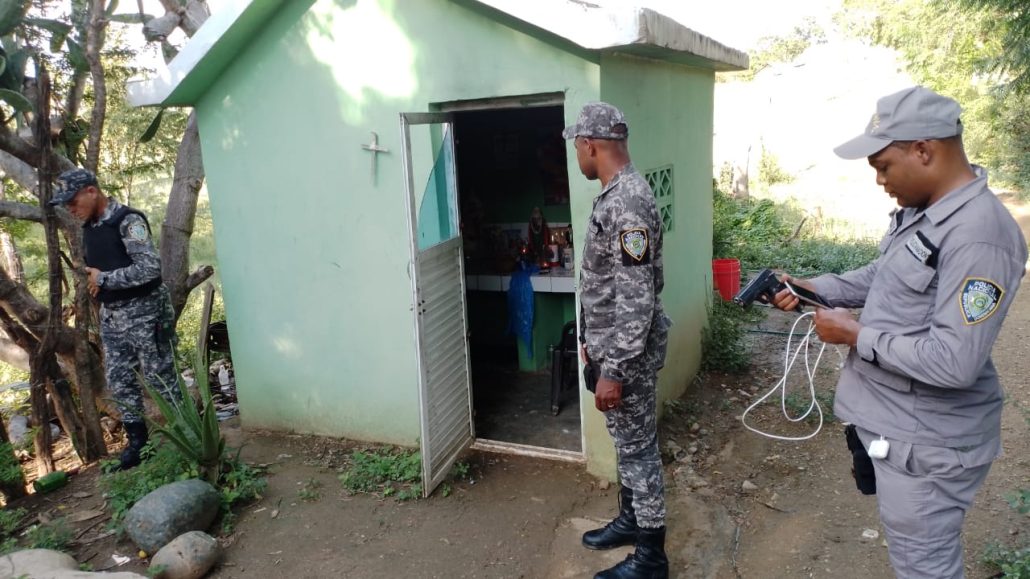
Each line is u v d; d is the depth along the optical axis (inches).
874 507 140.6
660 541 117.3
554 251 221.9
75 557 136.3
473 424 175.5
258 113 171.5
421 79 155.0
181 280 217.5
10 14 163.5
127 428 174.2
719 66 211.3
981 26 562.3
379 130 161.0
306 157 169.6
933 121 73.1
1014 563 106.9
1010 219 72.4
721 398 203.0
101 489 165.5
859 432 84.8
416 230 140.6
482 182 231.0
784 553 127.3
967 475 78.3
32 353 175.8
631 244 103.2
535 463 165.0
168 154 319.6
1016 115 578.6
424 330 146.6
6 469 164.1
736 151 671.8
